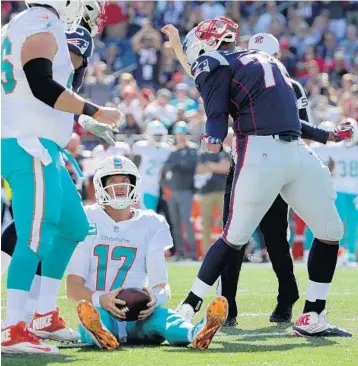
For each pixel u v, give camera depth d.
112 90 56.28
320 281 20.09
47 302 18.69
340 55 60.03
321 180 19.61
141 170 44.31
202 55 19.62
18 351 16.84
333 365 16.19
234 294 22.19
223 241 19.42
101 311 18.59
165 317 18.31
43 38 16.91
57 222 17.22
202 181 43.97
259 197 19.14
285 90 19.42
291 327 21.81
